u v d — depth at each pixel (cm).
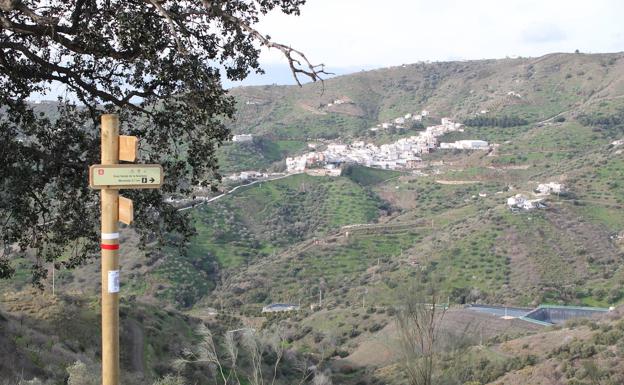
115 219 450
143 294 6038
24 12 705
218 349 1555
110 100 873
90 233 975
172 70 820
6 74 874
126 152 450
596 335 3161
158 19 806
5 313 2053
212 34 877
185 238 970
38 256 990
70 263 998
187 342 2695
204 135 922
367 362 3083
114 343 450
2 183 884
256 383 909
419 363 792
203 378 1483
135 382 1563
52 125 967
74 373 779
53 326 2131
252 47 880
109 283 448
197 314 5669
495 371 2828
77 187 931
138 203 912
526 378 2694
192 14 809
